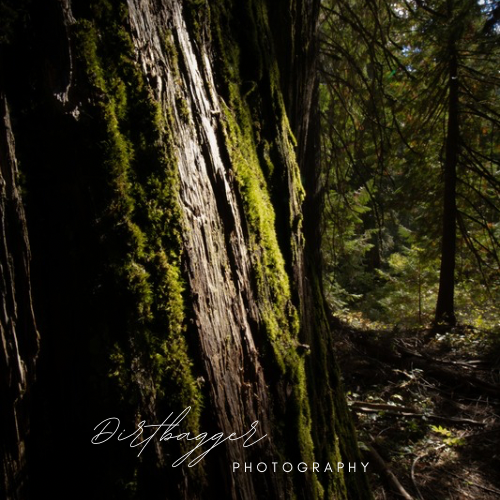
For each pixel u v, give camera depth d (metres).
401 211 10.13
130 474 1.14
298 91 2.23
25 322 1.09
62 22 1.09
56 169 1.12
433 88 8.55
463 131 9.33
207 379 1.25
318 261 2.56
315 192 2.62
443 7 7.45
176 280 1.21
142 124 1.19
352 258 10.58
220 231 1.35
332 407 1.92
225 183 1.38
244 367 1.37
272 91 1.73
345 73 6.79
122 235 1.15
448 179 9.38
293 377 1.54
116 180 1.14
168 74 1.26
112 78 1.15
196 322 1.24
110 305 1.14
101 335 1.13
